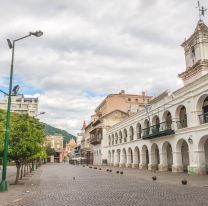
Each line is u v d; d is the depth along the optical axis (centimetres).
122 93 7381
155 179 2131
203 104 2783
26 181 2156
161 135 3231
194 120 2647
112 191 1445
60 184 1889
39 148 2030
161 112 3397
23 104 12162
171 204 987
